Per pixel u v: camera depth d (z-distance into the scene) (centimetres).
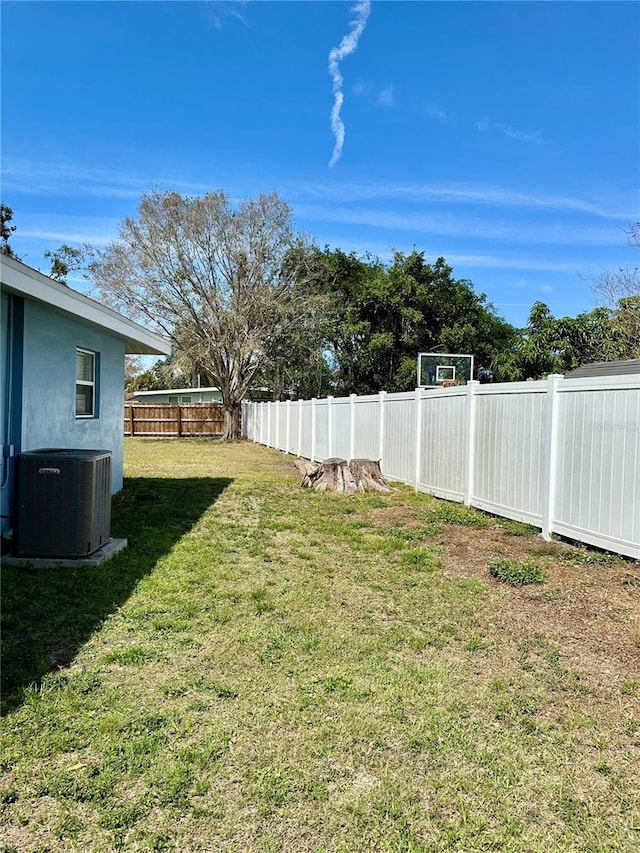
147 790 201
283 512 732
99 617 359
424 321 2573
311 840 180
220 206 2059
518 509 628
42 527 461
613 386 482
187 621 357
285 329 2167
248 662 302
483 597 408
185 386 3578
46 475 459
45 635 330
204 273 2111
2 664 293
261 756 221
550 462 565
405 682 283
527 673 295
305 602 396
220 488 952
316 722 246
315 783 206
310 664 301
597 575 449
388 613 377
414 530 616
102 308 641
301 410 1528
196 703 259
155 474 1166
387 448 1028
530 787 206
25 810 190
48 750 221
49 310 609
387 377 2638
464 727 244
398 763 219
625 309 1540
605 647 325
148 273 2053
